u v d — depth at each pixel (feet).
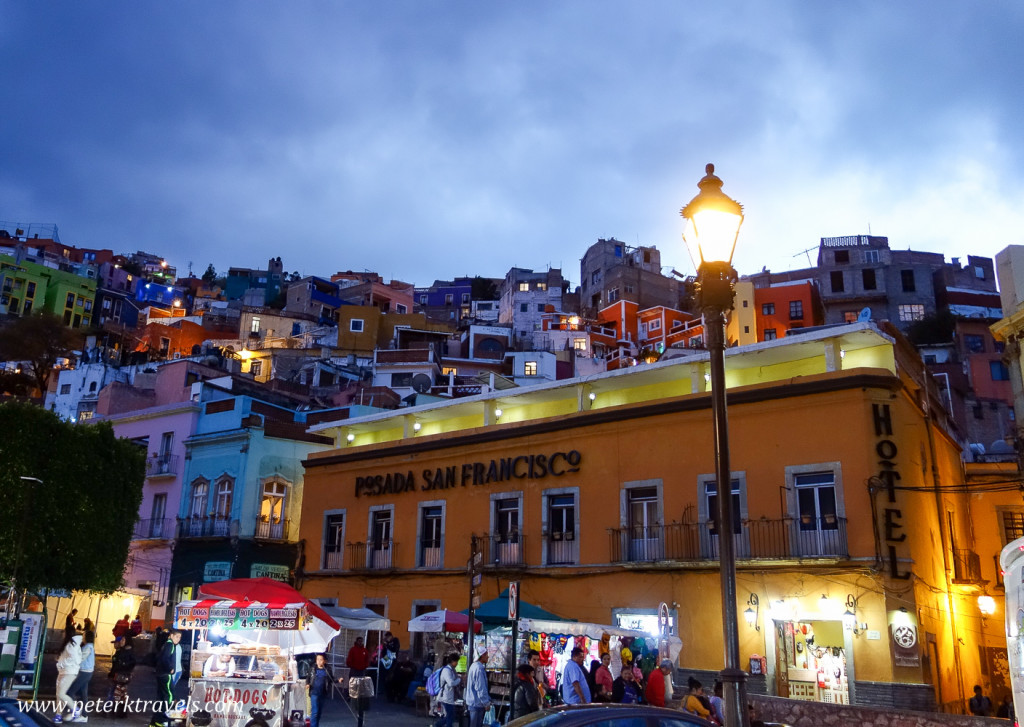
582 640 73.26
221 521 120.47
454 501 97.45
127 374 199.41
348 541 107.04
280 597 49.37
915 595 67.41
